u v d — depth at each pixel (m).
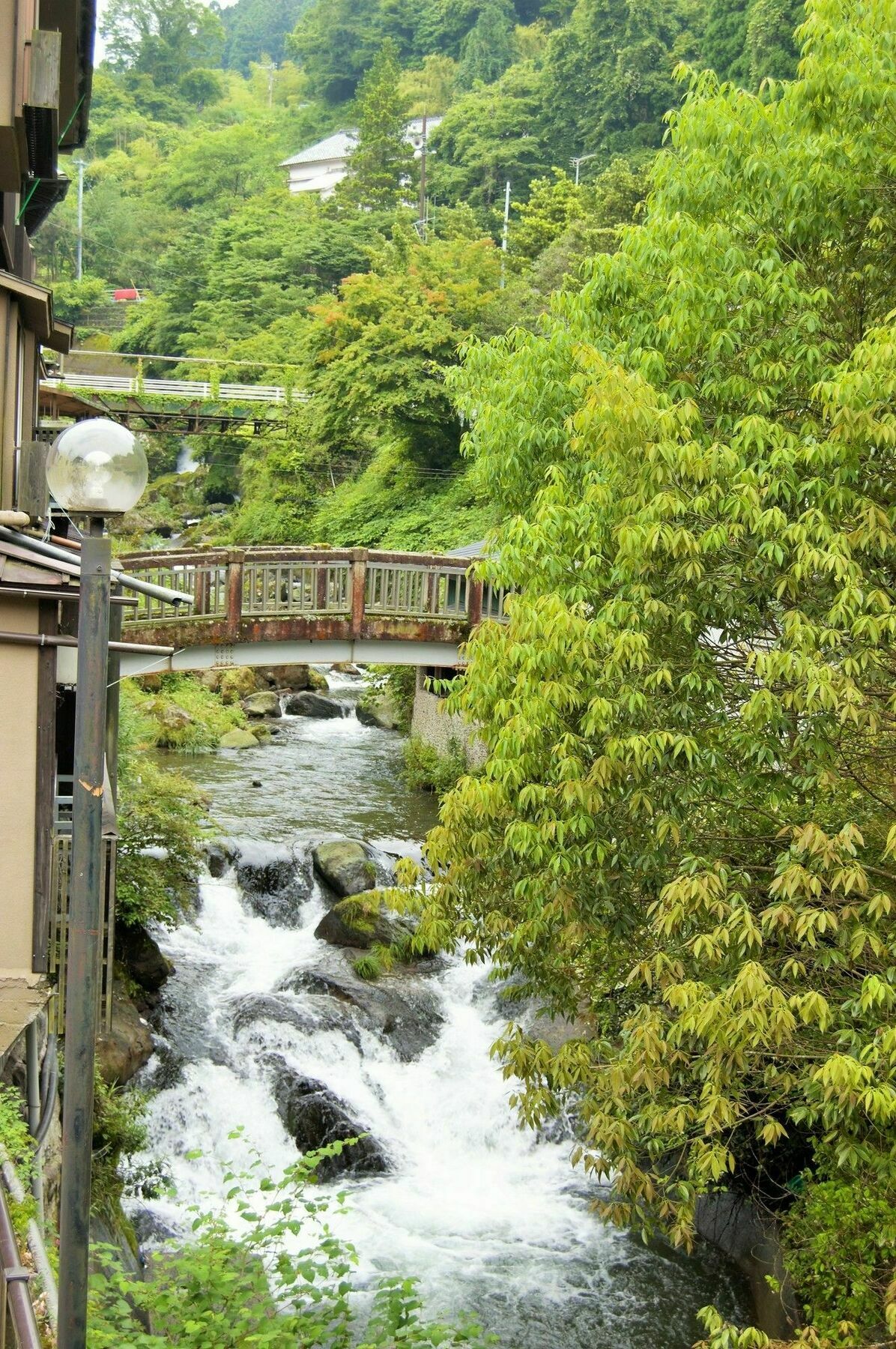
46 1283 5.82
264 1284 6.45
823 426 9.27
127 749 17.72
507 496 12.36
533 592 9.36
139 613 17.59
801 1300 9.99
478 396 12.95
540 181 43.22
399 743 29.28
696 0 59.00
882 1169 7.67
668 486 8.34
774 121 9.91
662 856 8.23
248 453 49.62
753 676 8.90
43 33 9.89
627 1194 8.66
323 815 21.80
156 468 57.09
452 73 80.81
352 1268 11.18
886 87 9.21
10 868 9.62
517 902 9.68
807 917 7.03
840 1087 6.52
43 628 9.69
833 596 8.20
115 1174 11.45
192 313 61.38
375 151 65.81
